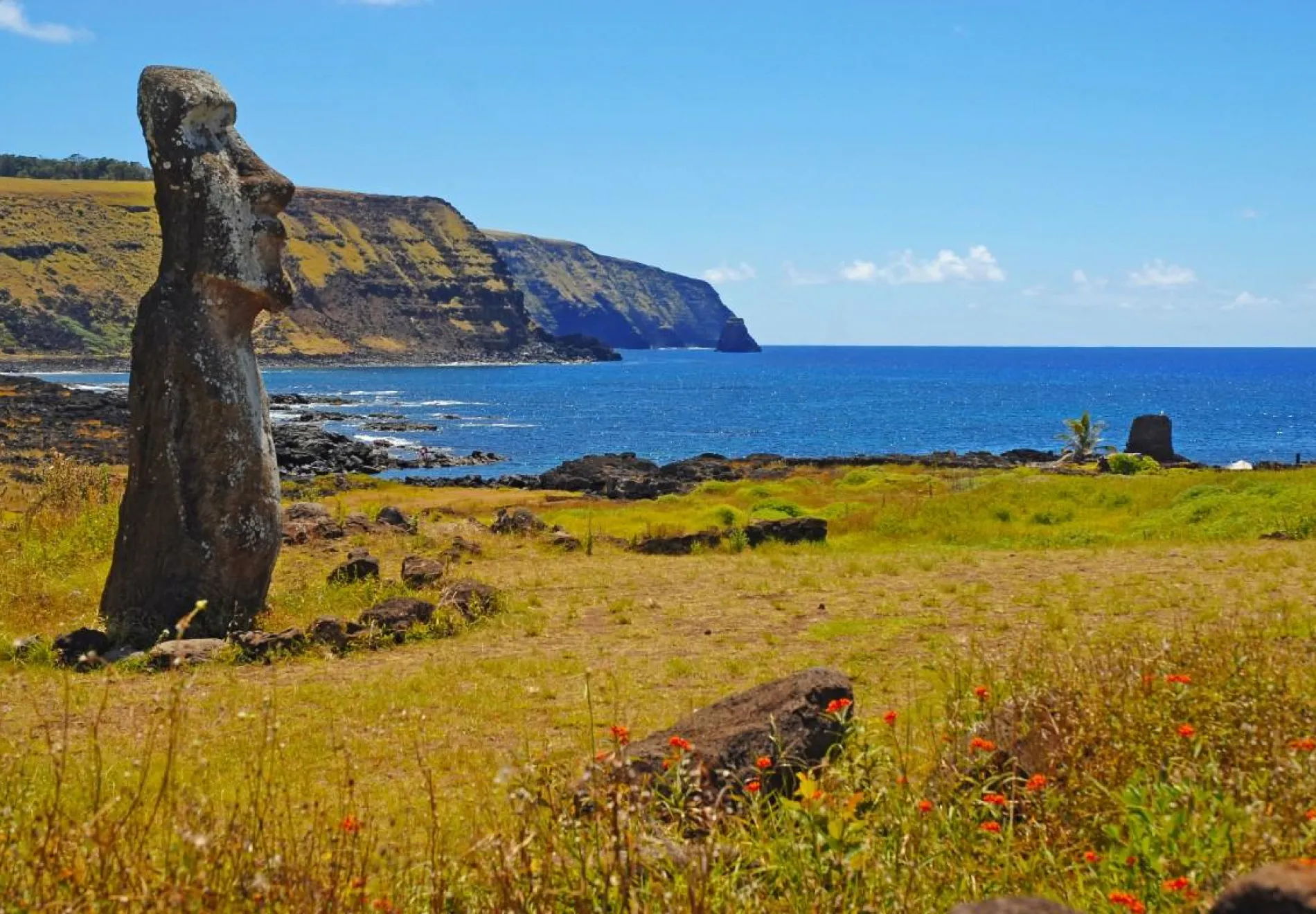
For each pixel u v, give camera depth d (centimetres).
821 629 1377
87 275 19700
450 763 899
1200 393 15512
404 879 574
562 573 1877
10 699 1145
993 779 614
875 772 664
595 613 1547
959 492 2839
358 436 8569
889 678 1119
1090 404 12925
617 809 543
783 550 2191
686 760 613
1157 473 3416
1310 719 709
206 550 1430
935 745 712
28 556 1823
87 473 2528
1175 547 1995
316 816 602
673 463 5566
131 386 1461
